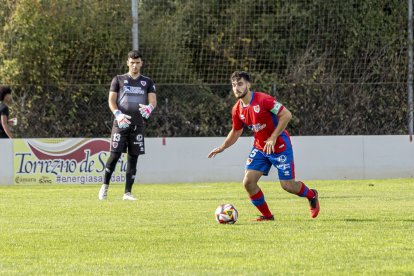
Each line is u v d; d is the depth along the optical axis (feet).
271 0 184.65
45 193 123.44
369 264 55.21
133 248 62.85
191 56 178.70
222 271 53.06
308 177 153.38
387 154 156.25
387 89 172.96
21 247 63.82
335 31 184.96
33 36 167.94
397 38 182.29
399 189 126.52
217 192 123.75
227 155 152.66
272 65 184.14
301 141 153.38
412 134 169.17
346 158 154.71
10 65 168.04
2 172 144.25
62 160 145.79
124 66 171.53
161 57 174.50
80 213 89.45
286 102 172.14
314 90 171.73
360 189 126.72
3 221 81.71
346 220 80.02
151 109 109.29
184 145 151.43
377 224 76.48
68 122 165.99
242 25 182.70
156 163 149.89
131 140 109.50
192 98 170.19
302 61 182.91
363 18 184.14
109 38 170.60
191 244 64.59
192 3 179.22
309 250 61.05
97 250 62.13
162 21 175.42
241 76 78.59
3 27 169.68
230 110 171.83
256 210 92.27
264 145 79.41
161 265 55.47
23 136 164.45
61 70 168.76
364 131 172.24
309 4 188.24
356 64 183.01
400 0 182.60
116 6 171.42
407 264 55.21
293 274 51.85
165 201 105.81
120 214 88.02
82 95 166.20
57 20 169.48
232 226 75.72
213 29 180.75
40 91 165.99
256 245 63.72
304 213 87.92
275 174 152.05
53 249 62.75
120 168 147.02
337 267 54.13
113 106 108.88
